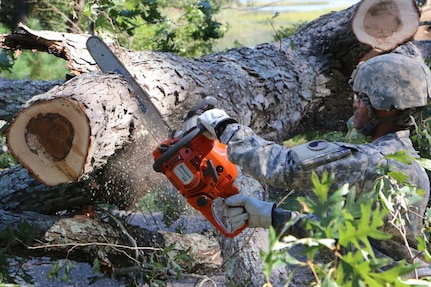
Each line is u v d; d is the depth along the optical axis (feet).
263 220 9.21
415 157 9.37
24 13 44.42
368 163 8.75
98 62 12.55
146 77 13.66
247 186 13.32
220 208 12.66
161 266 13.37
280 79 16.28
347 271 6.82
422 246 8.61
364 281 6.84
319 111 18.33
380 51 17.15
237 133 9.12
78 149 11.27
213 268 15.88
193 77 14.49
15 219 13.87
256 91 15.70
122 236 14.70
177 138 10.03
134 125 12.19
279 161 8.76
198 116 9.85
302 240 6.91
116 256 14.80
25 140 11.48
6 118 14.83
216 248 16.11
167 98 13.76
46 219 14.12
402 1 16.89
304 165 8.57
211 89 14.75
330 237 6.88
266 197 14.25
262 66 16.24
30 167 11.55
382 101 9.28
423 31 19.63
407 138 9.59
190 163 9.67
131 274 14.65
